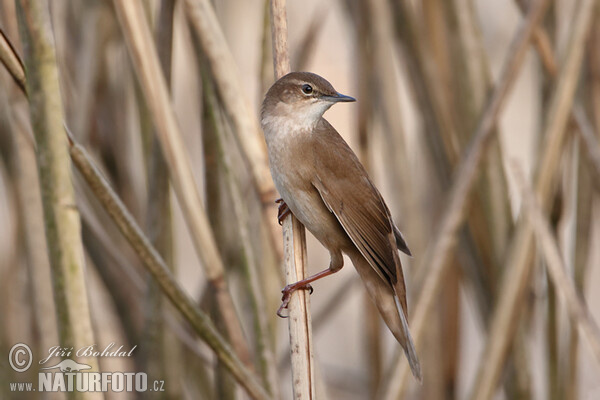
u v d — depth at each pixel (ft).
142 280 15.53
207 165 15.46
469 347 16.78
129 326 15.62
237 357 15.25
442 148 15.64
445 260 15.48
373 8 15.57
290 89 15.34
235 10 15.74
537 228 15.48
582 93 15.69
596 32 15.65
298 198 15.33
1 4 15.34
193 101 15.97
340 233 15.34
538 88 15.67
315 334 15.81
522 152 18.11
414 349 15.30
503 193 15.61
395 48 15.65
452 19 15.61
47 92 15.06
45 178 15.07
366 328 15.72
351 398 15.88
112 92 15.62
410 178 15.60
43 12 15.05
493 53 16.03
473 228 15.64
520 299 15.48
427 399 15.65
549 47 15.57
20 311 15.62
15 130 15.44
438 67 15.64
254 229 15.56
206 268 15.31
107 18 15.55
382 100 15.58
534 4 15.56
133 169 15.72
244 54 16.06
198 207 15.29
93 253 15.61
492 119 15.52
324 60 18.45
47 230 15.07
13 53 15.10
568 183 15.65
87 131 15.53
